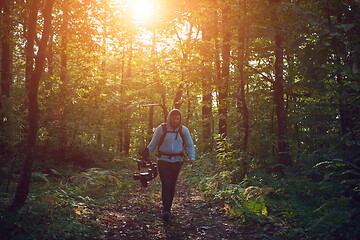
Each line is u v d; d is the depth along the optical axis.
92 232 4.02
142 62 15.11
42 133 10.52
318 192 5.67
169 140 5.12
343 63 4.93
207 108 14.95
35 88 4.37
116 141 18.77
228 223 4.77
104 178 7.96
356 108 4.95
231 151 7.71
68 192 6.24
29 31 4.70
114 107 15.99
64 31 8.17
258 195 5.48
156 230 4.38
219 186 7.20
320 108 6.19
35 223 3.89
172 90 19.92
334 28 5.00
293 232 3.94
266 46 8.83
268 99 11.23
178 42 14.11
